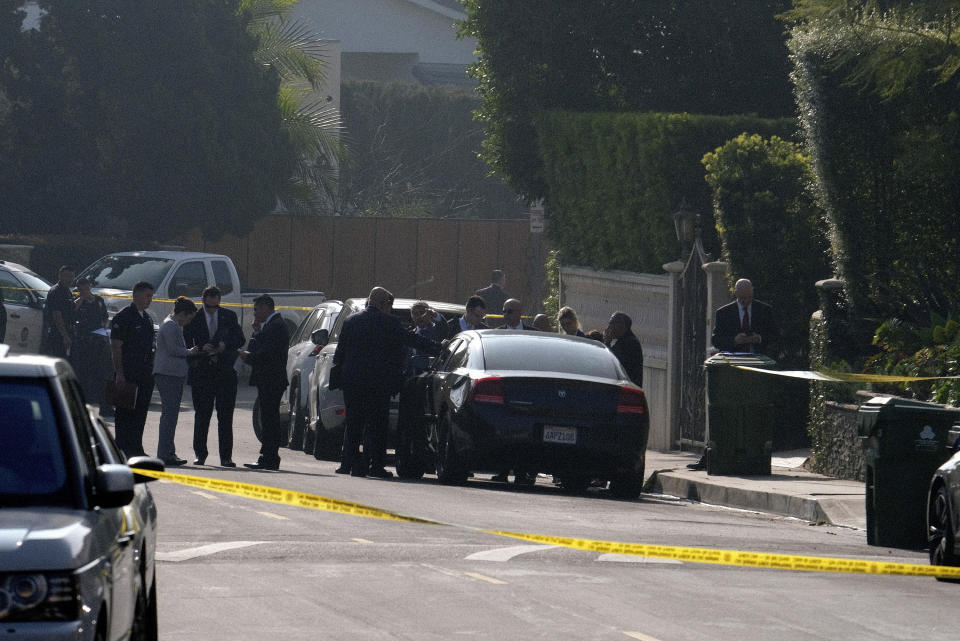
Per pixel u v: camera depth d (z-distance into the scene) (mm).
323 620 30984
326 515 47656
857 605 34688
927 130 63906
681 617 32281
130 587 22422
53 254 124375
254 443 81875
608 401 57781
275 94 135625
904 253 65250
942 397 59188
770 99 99250
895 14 61500
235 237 146875
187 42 129500
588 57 99062
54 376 22578
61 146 130625
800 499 55219
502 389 57281
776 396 70062
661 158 82500
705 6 97000
